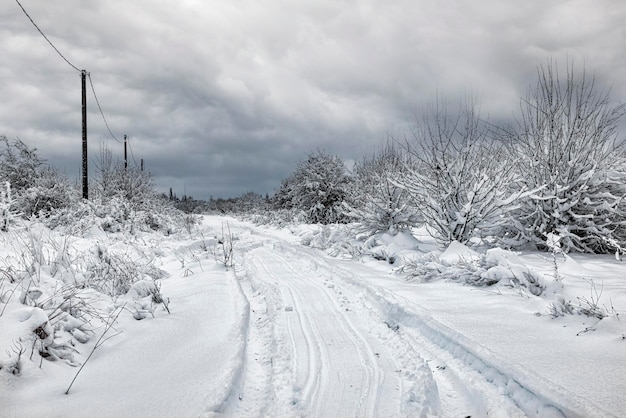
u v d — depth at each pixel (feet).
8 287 15.79
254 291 25.48
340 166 87.76
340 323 18.53
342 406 11.12
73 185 68.44
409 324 17.63
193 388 11.34
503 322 16.49
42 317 13.14
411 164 36.24
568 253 31.30
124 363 13.23
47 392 10.90
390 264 32.86
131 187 71.92
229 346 14.65
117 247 35.83
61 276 19.07
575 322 15.74
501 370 11.84
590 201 30.89
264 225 91.61
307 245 50.03
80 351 13.69
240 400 11.55
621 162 32.91
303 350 15.24
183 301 21.03
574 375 11.33
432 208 32.42
